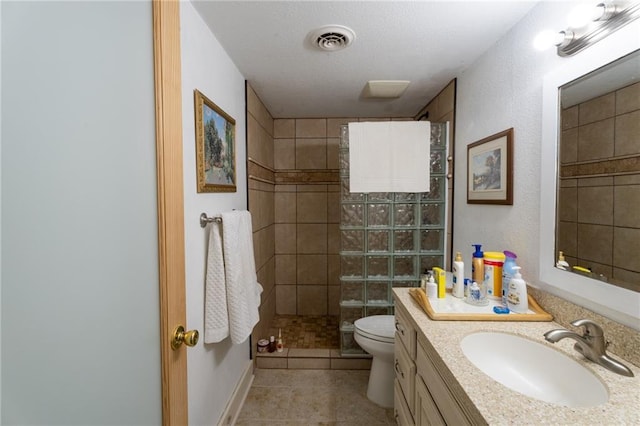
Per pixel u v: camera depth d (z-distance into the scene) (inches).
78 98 18.6
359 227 75.3
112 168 21.4
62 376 17.4
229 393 58.8
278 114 99.6
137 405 24.3
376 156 70.9
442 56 58.3
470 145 61.1
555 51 38.6
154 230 26.5
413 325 42.2
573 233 36.1
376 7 43.3
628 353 29.4
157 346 27.0
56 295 17.0
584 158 34.6
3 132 14.2
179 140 29.8
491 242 54.3
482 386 26.1
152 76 26.2
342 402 65.6
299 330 94.5
